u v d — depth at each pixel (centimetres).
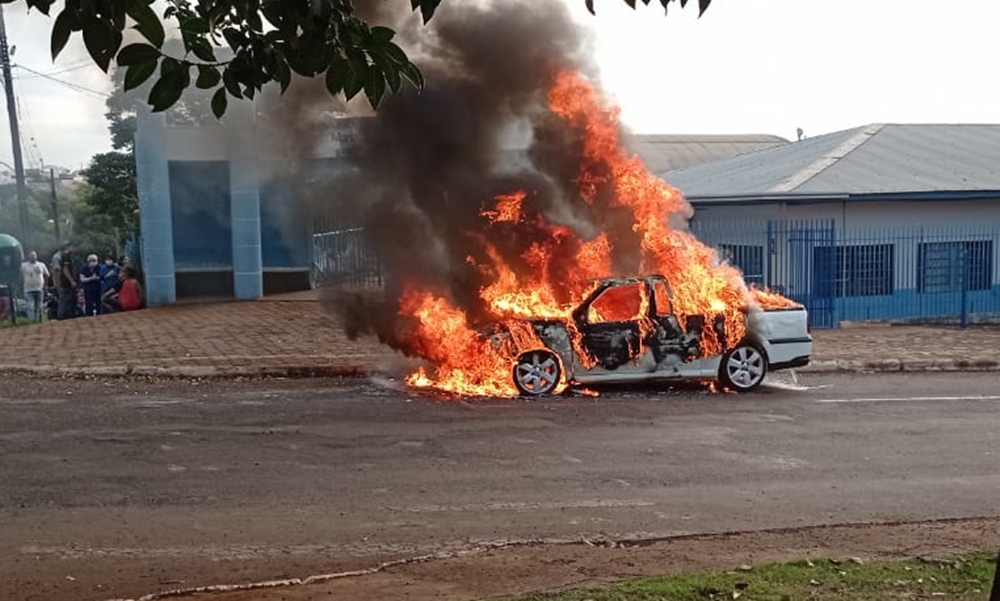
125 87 305
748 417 1074
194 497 738
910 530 664
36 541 632
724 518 696
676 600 491
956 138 2606
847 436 980
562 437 959
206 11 316
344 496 745
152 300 2333
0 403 1123
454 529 664
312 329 1841
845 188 2108
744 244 2181
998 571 389
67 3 274
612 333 1217
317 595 521
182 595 524
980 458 892
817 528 668
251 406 1112
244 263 2403
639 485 787
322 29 312
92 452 878
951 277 2173
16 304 2602
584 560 588
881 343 1764
